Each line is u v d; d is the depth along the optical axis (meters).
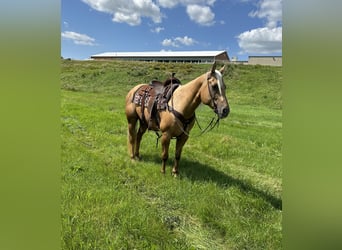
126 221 2.86
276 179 4.60
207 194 3.67
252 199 3.56
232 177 4.41
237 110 15.45
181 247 2.62
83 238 2.57
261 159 5.59
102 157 4.91
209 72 3.71
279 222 3.11
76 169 4.05
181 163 4.91
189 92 3.89
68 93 15.95
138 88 5.02
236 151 6.04
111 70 26.23
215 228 3.02
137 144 5.02
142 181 4.07
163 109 4.11
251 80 24.91
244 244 2.76
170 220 3.12
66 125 6.81
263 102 19.44
